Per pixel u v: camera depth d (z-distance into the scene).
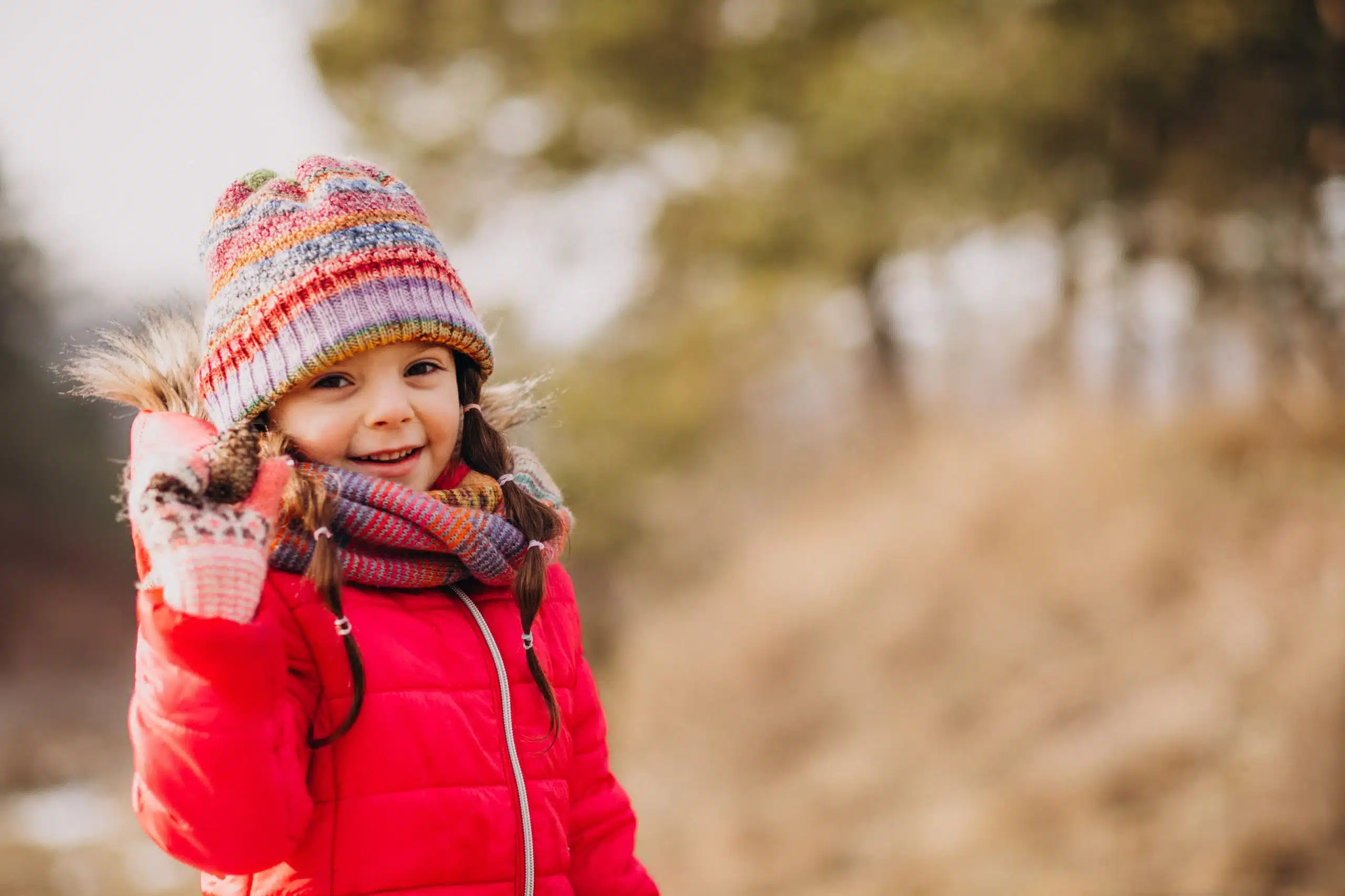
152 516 1.28
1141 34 6.32
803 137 8.92
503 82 11.38
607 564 13.75
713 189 10.88
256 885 1.42
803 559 10.10
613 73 10.67
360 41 10.98
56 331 25.47
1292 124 6.44
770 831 6.96
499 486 1.68
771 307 12.80
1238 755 5.50
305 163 1.63
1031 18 6.71
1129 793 5.75
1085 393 9.22
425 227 1.66
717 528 13.53
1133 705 6.29
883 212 8.49
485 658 1.56
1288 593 6.09
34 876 8.75
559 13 10.64
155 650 1.28
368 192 1.60
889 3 8.16
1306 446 7.11
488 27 10.88
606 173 11.94
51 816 11.38
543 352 12.91
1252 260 7.40
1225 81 6.41
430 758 1.45
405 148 11.73
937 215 8.10
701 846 7.04
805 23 9.52
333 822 1.41
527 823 1.51
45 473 25.06
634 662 10.63
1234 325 7.80
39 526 24.97
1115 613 6.98
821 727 7.96
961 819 6.19
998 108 6.72
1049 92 6.60
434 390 1.61
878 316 12.40
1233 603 6.24
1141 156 6.79
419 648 1.50
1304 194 6.88
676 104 10.61
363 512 1.47
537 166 11.91
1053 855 5.58
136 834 10.28
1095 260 8.60
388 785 1.43
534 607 1.57
